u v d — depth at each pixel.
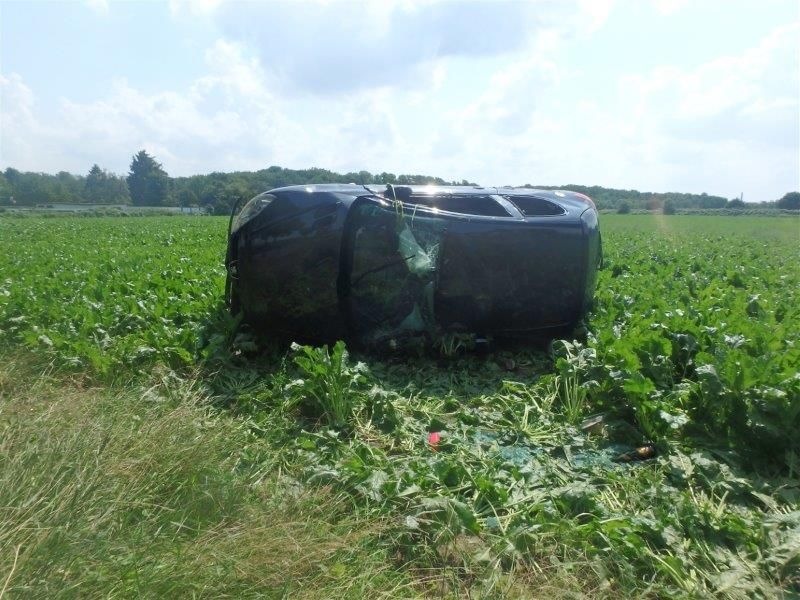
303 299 6.30
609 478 4.14
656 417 4.73
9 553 2.55
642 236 28.36
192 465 3.64
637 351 5.52
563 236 6.62
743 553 3.25
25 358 5.96
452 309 6.41
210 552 2.87
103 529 2.97
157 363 5.87
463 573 3.22
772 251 21.61
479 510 3.69
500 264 6.44
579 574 3.20
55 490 3.03
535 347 7.01
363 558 3.16
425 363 6.46
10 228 35.41
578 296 6.73
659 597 3.10
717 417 4.62
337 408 5.01
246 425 4.79
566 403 5.37
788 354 5.17
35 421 3.86
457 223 6.36
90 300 8.61
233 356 6.32
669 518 3.46
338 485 3.78
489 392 5.86
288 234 6.26
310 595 2.84
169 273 11.24
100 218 58.47
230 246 6.88
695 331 6.10
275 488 3.71
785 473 4.23
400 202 6.23
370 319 6.31
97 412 4.23
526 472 4.12
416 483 3.80
